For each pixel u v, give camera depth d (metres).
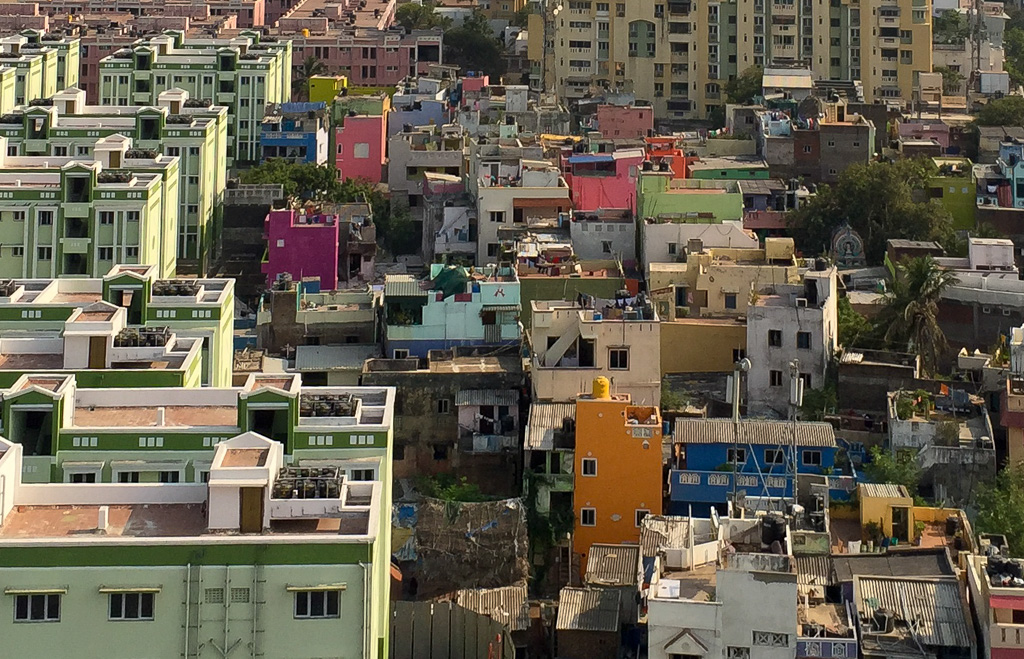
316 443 94.69
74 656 73.19
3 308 120.56
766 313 139.38
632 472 119.19
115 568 73.19
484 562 118.06
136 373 106.25
